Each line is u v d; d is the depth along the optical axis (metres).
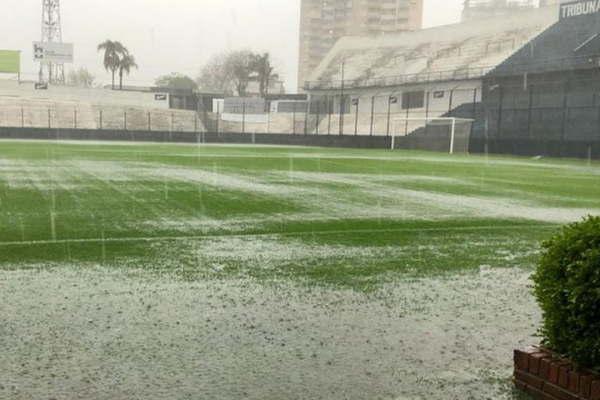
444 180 15.98
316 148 39.38
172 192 11.62
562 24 44.28
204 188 12.47
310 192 12.27
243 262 5.80
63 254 6.02
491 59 48.03
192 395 2.90
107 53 65.75
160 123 54.78
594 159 29.91
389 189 13.27
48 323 3.90
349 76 59.44
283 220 8.55
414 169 20.11
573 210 10.41
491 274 5.50
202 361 3.31
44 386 2.96
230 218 8.64
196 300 4.48
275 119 59.56
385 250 6.55
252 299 4.53
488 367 3.30
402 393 2.97
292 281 5.10
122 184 12.84
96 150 27.64
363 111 57.91
